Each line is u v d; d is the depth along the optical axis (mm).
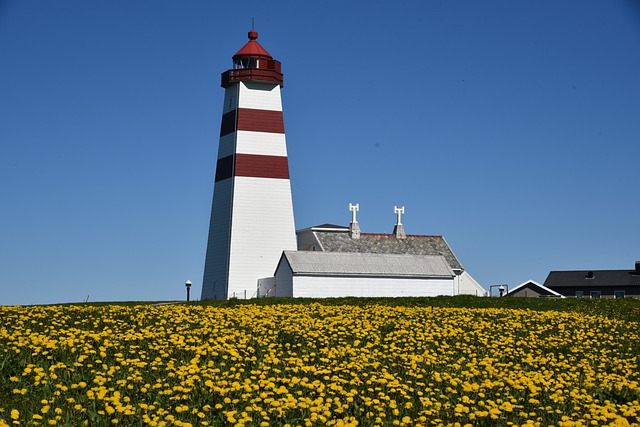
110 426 18141
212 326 29016
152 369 22203
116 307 34625
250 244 74688
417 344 27500
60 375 21328
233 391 20250
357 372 22953
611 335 32938
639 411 19031
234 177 75062
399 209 90250
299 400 19344
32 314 30438
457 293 87062
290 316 32906
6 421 17719
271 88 77500
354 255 78625
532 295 96062
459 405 18922
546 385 21109
